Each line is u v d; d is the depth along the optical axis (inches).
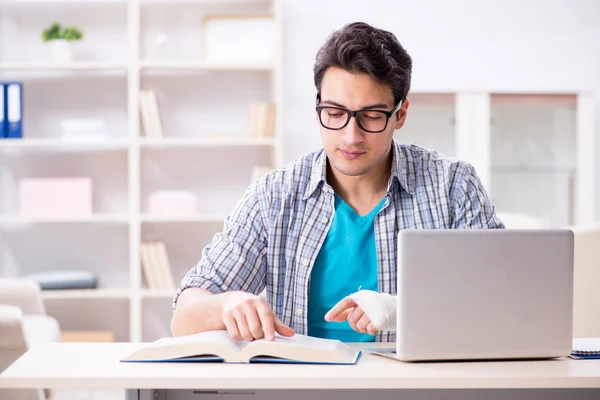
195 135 196.9
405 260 58.3
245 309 60.3
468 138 195.8
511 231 59.7
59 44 186.4
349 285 78.0
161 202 185.6
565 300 60.6
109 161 195.8
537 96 197.2
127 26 194.2
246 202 80.5
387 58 69.5
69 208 184.9
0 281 155.6
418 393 61.2
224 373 53.6
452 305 58.7
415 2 198.8
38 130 193.6
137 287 184.2
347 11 198.1
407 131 194.9
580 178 197.0
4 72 192.2
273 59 189.3
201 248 197.9
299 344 58.1
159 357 57.7
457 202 79.7
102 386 52.6
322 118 71.2
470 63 200.1
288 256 78.7
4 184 193.3
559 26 201.5
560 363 59.4
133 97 183.3
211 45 188.2
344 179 78.7
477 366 57.6
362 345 68.6
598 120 203.0
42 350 62.2
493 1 200.4
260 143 184.4
